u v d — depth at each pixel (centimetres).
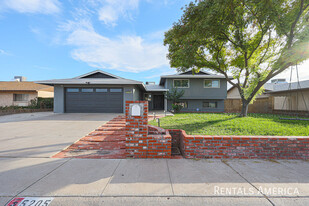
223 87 1623
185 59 756
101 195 205
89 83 1165
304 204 192
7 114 1135
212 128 491
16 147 399
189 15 666
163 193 211
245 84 880
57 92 1216
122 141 476
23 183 231
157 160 329
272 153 339
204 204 191
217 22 631
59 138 484
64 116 998
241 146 341
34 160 320
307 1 571
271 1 522
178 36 745
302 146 340
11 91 1653
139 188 222
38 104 1566
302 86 1212
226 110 1672
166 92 1484
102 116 988
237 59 881
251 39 802
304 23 584
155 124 593
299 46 558
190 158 341
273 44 772
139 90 1573
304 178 255
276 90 1405
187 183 236
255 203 194
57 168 284
